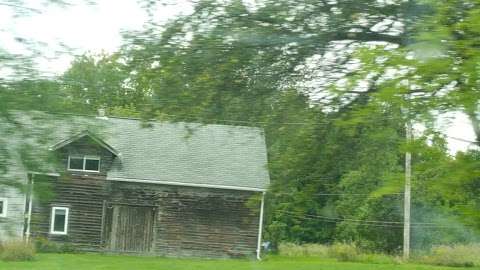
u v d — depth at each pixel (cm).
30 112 589
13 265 2083
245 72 1070
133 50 1045
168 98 1070
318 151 1122
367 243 3844
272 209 1300
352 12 997
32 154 581
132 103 1084
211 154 3484
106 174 3316
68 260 2598
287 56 1053
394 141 816
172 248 3378
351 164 1145
